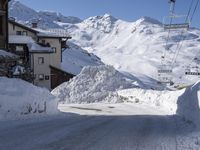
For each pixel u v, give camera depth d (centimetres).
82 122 1747
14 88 2086
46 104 2377
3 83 2048
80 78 5550
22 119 1841
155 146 1047
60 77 7344
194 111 1727
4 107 1877
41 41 7738
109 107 3722
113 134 1296
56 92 5350
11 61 3281
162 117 2248
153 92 4369
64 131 1345
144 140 1160
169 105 3216
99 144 1055
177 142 1130
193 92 1920
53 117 2089
